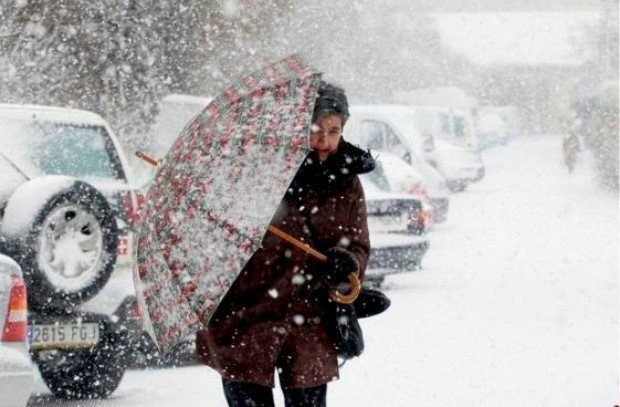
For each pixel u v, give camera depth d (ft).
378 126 170.50
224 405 59.41
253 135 35.04
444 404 57.57
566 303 95.96
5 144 62.18
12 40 141.38
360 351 37.63
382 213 104.42
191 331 34.88
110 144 66.13
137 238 36.40
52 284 56.85
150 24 152.35
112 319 60.75
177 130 122.01
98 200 57.93
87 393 61.93
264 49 185.37
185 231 35.12
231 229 34.55
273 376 36.91
